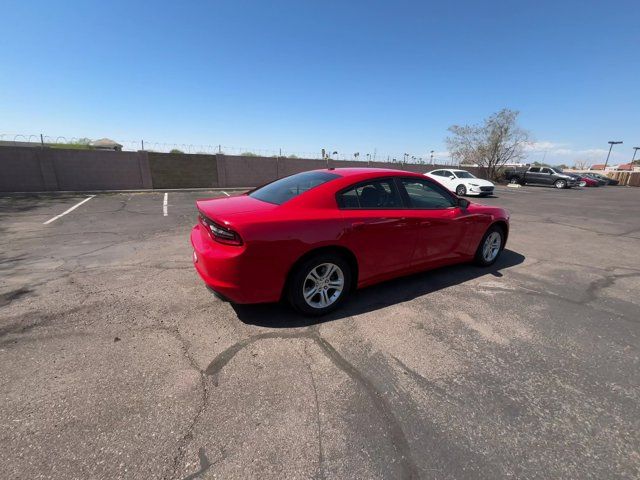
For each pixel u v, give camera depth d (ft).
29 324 9.66
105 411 6.54
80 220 25.90
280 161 68.08
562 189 85.20
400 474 5.42
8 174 42.98
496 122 105.29
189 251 17.31
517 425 6.52
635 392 7.54
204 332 9.46
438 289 12.96
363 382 7.61
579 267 16.42
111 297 11.54
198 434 6.08
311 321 10.21
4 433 5.95
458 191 58.49
